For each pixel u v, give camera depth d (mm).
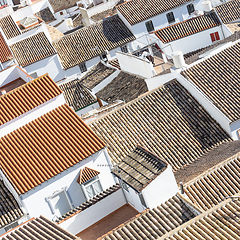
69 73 68250
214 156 32062
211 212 23547
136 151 28016
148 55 52812
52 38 75812
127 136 36906
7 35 69688
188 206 24891
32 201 31438
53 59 67312
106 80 54531
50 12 93312
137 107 39156
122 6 73500
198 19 59969
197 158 34812
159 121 37969
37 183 31219
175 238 22562
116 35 71062
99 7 86250
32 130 34719
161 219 24438
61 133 34438
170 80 41250
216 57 41562
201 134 36688
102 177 33719
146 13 71625
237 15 58812
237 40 43188
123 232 24109
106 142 36469
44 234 24609
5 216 30984
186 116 38156
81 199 33406
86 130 34625
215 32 58844
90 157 33031
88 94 56906
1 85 49688
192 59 45469
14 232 25609
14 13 85688
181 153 35438
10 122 34438
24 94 36250
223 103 37344
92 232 26625
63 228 26312
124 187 27375
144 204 25531
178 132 37000
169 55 55375
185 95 39625
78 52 69125
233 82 38938
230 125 36250
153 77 43938
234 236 21766
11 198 31969
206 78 39688
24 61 66562
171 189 25578
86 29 72125
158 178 24969
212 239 22000
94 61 68688
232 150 31219
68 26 89312
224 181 27234
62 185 32344
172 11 72125
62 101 36750
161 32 59594
